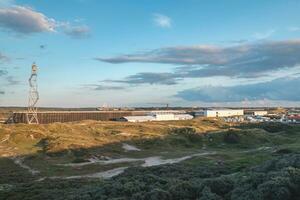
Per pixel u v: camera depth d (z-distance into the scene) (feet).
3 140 332.39
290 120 655.35
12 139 335.26
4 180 202.69
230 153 315.37
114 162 271.08
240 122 575.38
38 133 354.33
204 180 95.04
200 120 594.24
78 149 303.48
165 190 88.28
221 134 404.57
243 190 78.79
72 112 632.38
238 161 220.84
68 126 412.98
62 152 293.64
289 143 383.04
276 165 110.83
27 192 145.89
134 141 364.79
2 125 384.88
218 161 243.60
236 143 384.47
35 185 164.04
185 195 85.40
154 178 113.39
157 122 560.61
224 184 87.20
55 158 281.33
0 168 242.58
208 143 384.68
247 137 395.34
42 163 261.24
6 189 161.38
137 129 441.68
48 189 148.46
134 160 280.51
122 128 444.55
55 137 340.80
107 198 92.38
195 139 392.47
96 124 475.31
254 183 80.38
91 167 249.75
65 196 115.03
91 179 194.29
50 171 234.79
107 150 314.35
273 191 71.92
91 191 104.17
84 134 391.04
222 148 363.15
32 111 545.85
